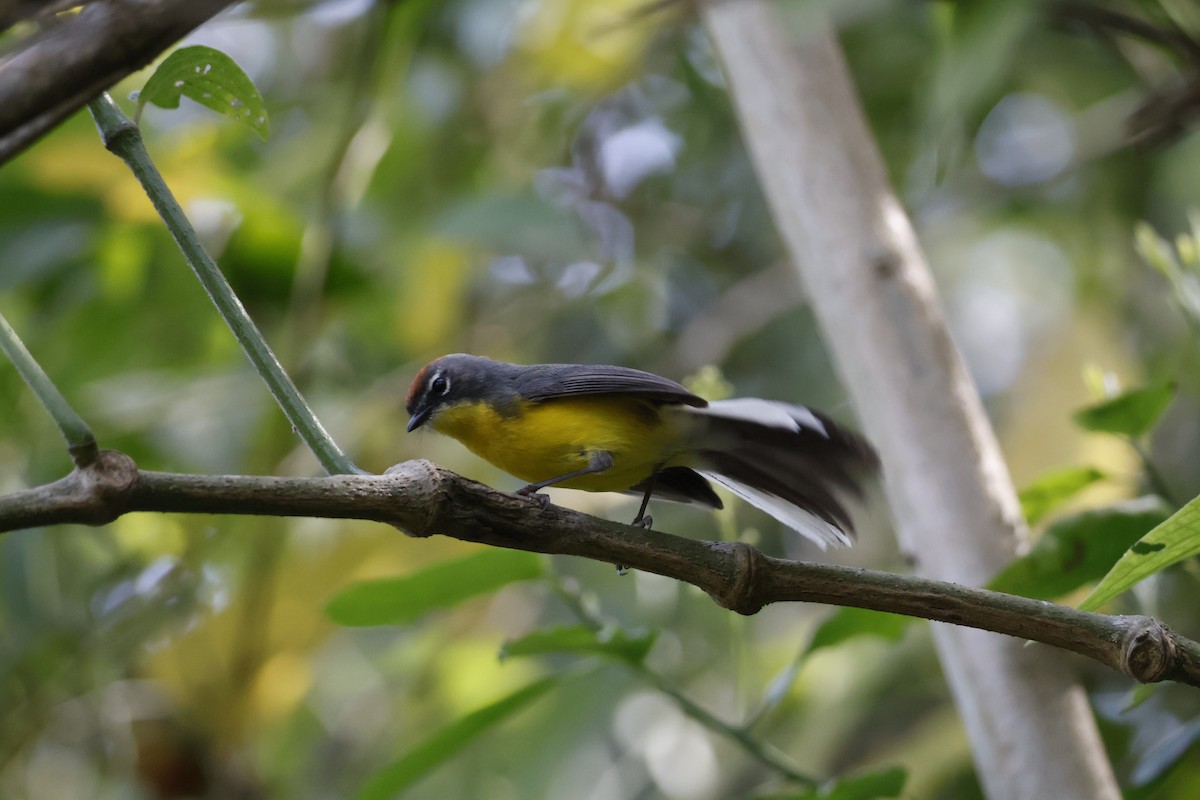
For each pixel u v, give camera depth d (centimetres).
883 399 755
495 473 1241
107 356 1250
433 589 670
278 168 1234
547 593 1230
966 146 1016
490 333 1378
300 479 442
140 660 1121
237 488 426
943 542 725
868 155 807
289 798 1215
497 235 1114
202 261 468
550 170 1455
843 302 777
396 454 1242
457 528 473
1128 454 942
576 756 1143
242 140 1252
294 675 1099
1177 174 1239
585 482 820
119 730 1171
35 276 1191
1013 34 744
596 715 1142
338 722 1283
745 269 1472
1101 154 1244
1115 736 917
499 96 1312
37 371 407
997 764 688
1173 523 436
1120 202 1298
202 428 1202
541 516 483
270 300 1218
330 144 1216
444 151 1316
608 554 490
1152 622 461
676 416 770
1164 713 1009
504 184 1300
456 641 1228
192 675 1080
